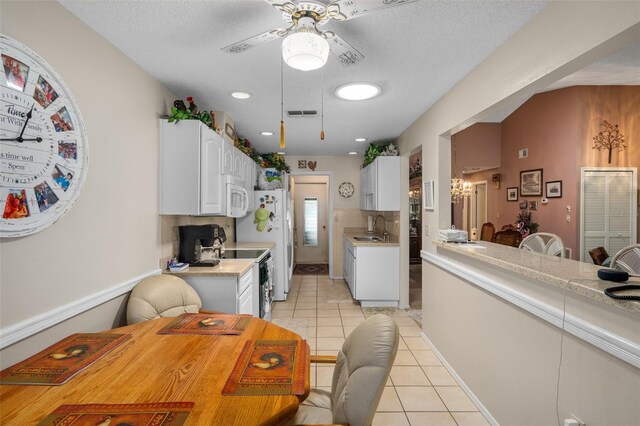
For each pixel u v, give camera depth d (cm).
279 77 237
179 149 236
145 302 192
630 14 112
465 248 232
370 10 125
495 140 602
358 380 109
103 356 125
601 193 440
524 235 512
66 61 152
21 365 117
